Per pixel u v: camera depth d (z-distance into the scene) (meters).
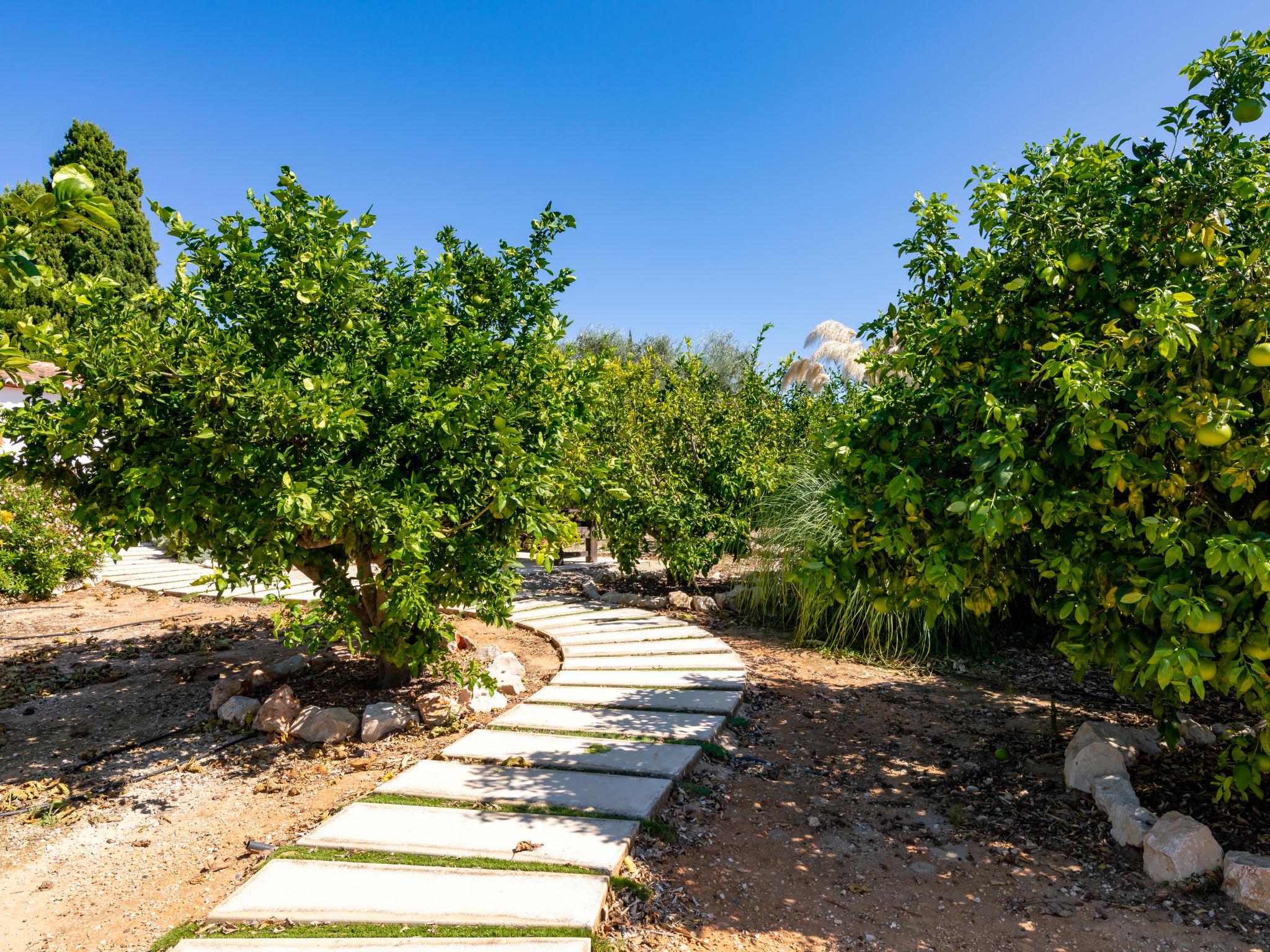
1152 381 3.16
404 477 4.98
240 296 4.79
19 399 13.12
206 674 6.44
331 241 4.75
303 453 4.48
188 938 2.83
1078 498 3.16
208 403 4.18
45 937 2.96
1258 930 3.02
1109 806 3.94
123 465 4.29
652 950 2.86
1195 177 3.21
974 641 7.61
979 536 3.52
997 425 3.31
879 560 3.98
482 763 4.50
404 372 4.60
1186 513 3.12
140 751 4.87
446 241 5.83
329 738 4.96
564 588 10.97
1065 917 3.15
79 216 2.17
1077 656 3.59
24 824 3.91
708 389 11.30
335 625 5.21
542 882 3.16
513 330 5.75
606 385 6.43
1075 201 3.50
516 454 4.93
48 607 9.29
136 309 4.73
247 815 3.97
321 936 2.82
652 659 6.92
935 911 3.21
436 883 3.15
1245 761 3.37
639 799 3.97
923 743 5.22
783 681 6.62
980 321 3.78
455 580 5.09
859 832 3.91
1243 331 2.99
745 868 3.52
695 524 9.89
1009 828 3.96
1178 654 2.85
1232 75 3.27
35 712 5.56
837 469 4.08
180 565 12.40
